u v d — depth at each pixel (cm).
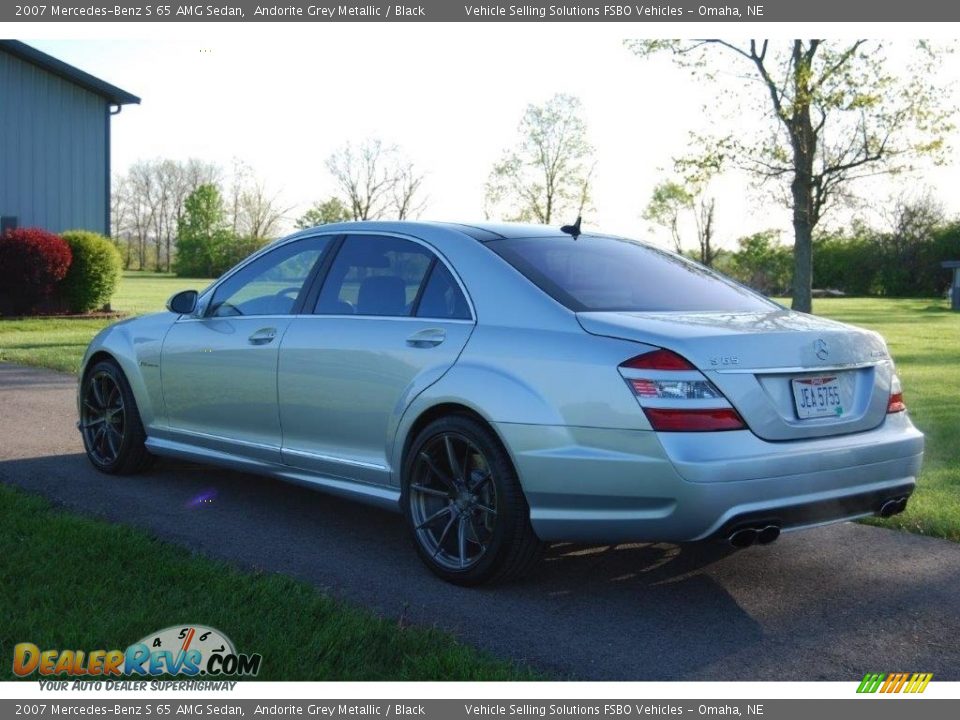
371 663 314
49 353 1345
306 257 505
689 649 342
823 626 367
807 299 2458
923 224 6894
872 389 396
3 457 645
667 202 7812
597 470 356
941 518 507
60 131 2344
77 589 362
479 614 372
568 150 5259
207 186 8694
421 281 441
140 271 9688
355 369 445
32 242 2012
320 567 425
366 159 6481
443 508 415
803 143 2383
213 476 601
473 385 389
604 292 409
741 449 348
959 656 341
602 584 412
